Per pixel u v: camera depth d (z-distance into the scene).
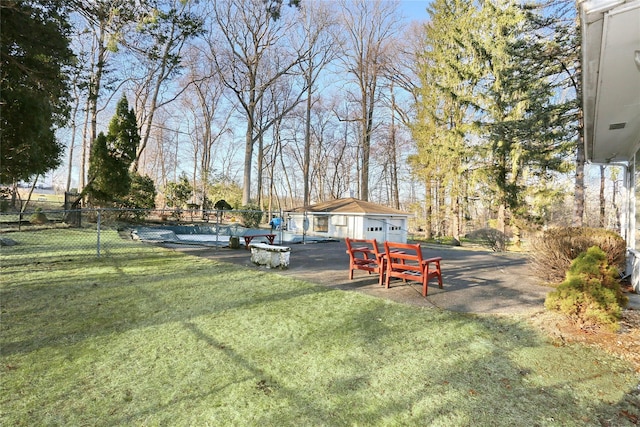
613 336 3.89
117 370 2.94
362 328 4.03
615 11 2.47
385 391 2.73
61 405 2.44
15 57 6.37
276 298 5.18
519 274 7.62
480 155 17.30
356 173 40.81
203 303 4.83
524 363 3.24
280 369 3.04
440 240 23.25
